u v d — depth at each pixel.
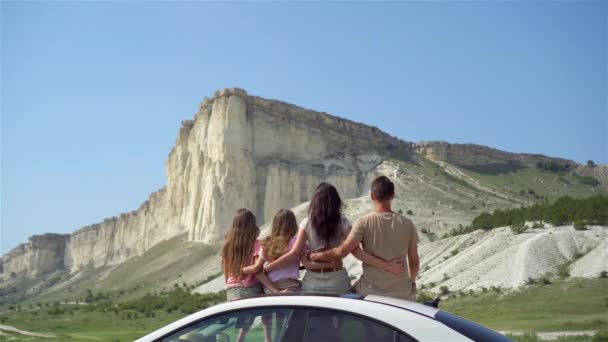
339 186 195.25
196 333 6.51
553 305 61.91
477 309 65.81
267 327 6.34
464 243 102.12
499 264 83.25
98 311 105.56
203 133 188.38
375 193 8.44
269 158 191.00
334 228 8.34
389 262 8.15
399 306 6.26
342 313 6.20
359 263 86.50
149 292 148.38
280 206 181.12
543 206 105.19
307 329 6.20
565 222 96.06
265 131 194.12
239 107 185.62
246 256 8.82
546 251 83.06
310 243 8.39
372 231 8.19
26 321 89.31
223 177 175.75
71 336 51.97
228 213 173.25
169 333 6.57
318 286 8.27
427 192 195.38
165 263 169.38
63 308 118.25
